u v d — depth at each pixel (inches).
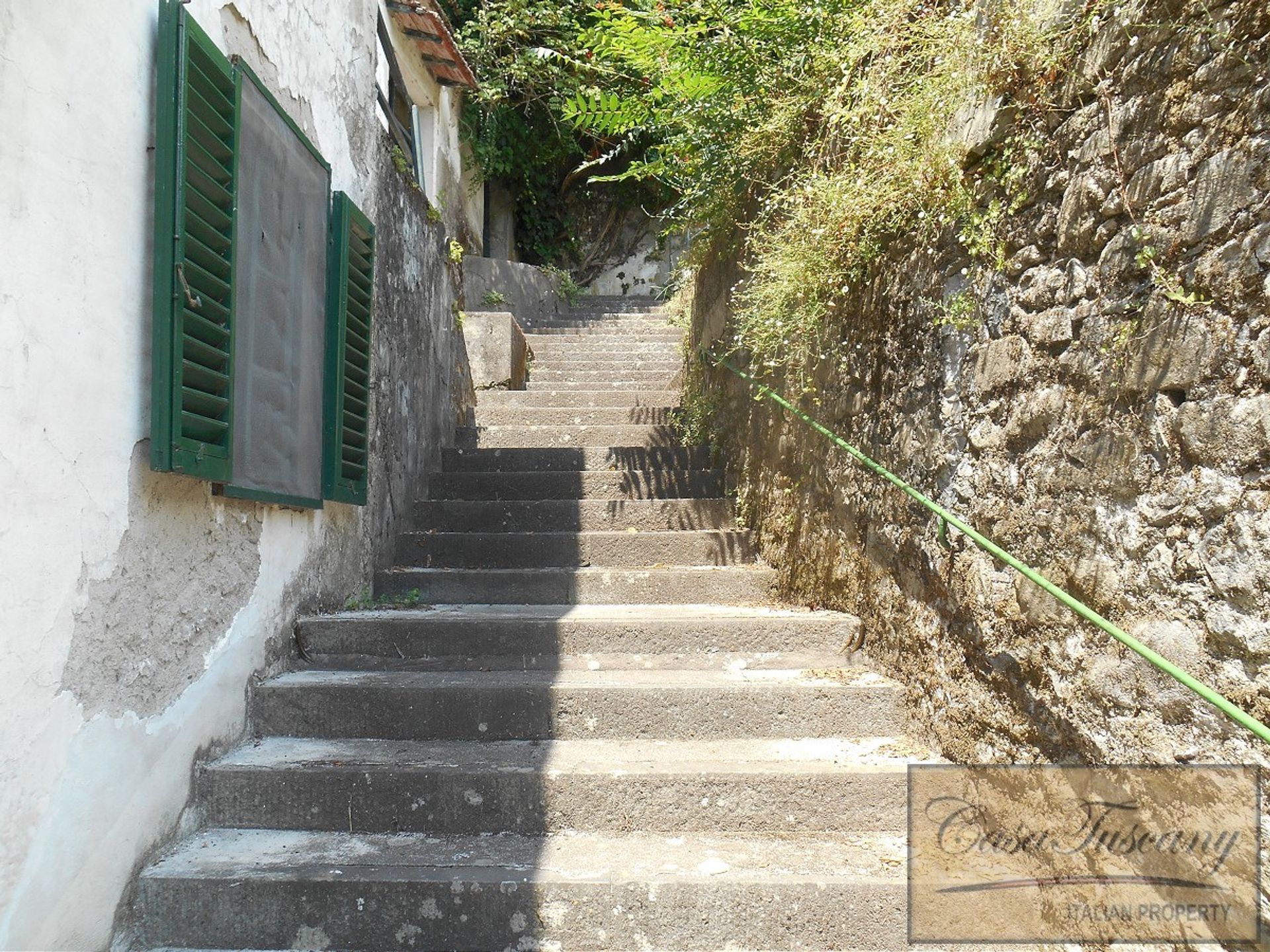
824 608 136.3
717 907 83.0
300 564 124.6
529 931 83.0
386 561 161.3
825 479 135.4
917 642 105.5
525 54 352.5
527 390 281.1
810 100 133.6
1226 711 54.7
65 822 71.6
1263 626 54.7
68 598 71.9
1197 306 60.7
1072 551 74.4
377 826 96.0
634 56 164.2
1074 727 73.9
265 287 107.5
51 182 69.5
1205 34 60.6
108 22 77.4
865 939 82.5
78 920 73.7
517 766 99.0
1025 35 80.2
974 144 91.5
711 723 110.7
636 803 96.3
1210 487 59.2
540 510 179.0
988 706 88.4
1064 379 76.1
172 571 89.0
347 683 112.3
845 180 113.5
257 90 104.7
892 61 106.6
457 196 351.6
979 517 90.0
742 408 180.7
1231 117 58.4
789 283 127.6
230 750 102.9
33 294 67.3
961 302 93.6
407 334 177.0
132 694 81.7
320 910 83.1
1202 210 60.6
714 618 128.3
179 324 84.3
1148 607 65.2
